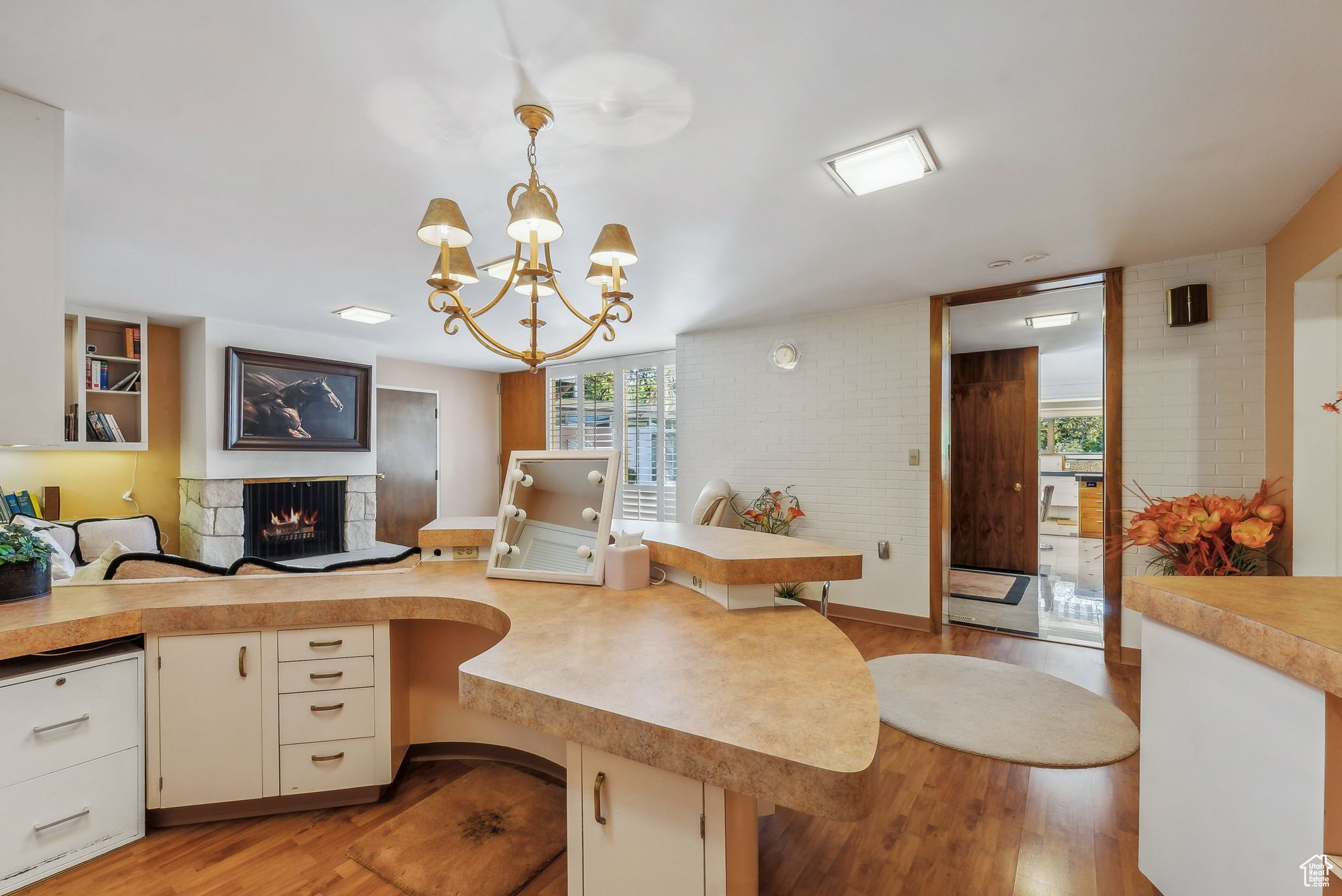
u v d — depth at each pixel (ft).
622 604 5.71
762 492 16.43
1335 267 8.36
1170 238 10.07
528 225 6.02
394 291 13.42
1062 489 28.30
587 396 23.62
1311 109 6.24
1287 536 9.34
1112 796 7.06
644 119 6.44
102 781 5.81
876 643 12.87
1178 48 5.32
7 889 5.26
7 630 5.16
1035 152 7.17
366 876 5.57
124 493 16.24
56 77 5.62
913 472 14.07
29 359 5.77
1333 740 3.49
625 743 3.24
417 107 6.23
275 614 6.20
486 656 4.24
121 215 9.01
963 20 4.99
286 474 17.88
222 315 15.75
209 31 5.07
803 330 15.74
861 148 7.07
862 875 5.71
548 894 5.39
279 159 7.27
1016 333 17.85
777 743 2.92
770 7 4.84
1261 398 10.44
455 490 25.12
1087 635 13.32
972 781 7.38
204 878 5.52
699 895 3.47
